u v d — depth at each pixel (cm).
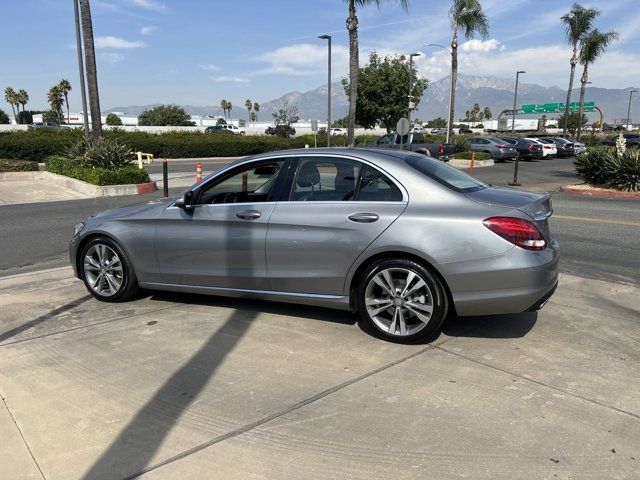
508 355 422
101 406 345
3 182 2078
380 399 353
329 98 3369
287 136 5325
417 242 420
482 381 378
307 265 463
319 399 354
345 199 457
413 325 445
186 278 518
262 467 283
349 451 296
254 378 384
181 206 512
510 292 411
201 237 502
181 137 4350
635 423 323
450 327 483
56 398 356
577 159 1802
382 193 448
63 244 905
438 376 386
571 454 293
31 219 1173
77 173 1814
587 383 374
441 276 422
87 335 467
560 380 379
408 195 438
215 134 4666
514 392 362
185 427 321
